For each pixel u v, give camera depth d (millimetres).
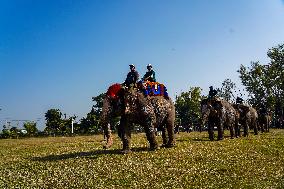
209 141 27141
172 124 21844
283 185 12203
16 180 14094
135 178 13711
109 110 18797
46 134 60500
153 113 19828
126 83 19375
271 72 92562
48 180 13844
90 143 30906
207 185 12383
